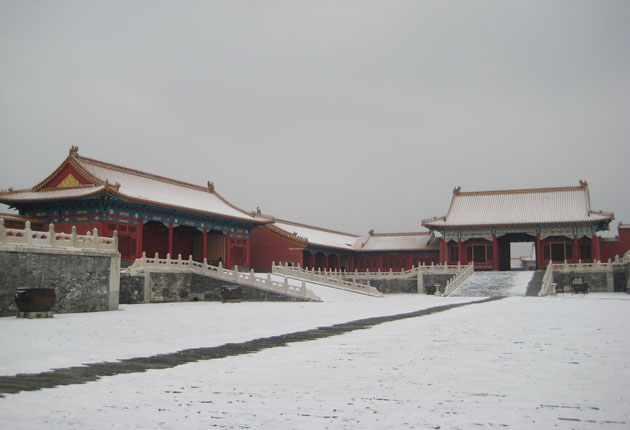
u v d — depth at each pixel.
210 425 10.59
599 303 50.41
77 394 13.19
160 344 22.25
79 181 62.28
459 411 11.47
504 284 76.94
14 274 35.84
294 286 60.72
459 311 41.38
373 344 22.03
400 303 55.19
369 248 118.06
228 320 34.03
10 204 63.81
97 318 35.16
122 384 14.34
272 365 17.16
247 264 85.69
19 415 11.28
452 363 17.30
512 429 10.15
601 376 15.03
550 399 12.43
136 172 73.50
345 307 48.19
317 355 19.19
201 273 61.50
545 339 23.14
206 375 15.54
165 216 68.69
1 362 17.78
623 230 99.19
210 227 77.12
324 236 117.44
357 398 12.71
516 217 98.38
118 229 61.44
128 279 53.34
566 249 95.44
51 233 38.66
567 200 100.00
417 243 116.56
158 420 10.95
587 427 10.24
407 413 11.36
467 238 99.31
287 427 10.45
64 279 39.31
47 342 22.72
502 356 18.59
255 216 88.56
